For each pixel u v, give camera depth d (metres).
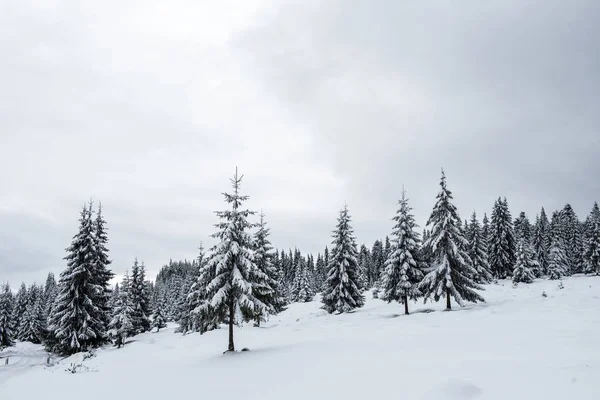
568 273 58.56
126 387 13.45
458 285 28.41
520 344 12.49
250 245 19.80
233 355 17.62
